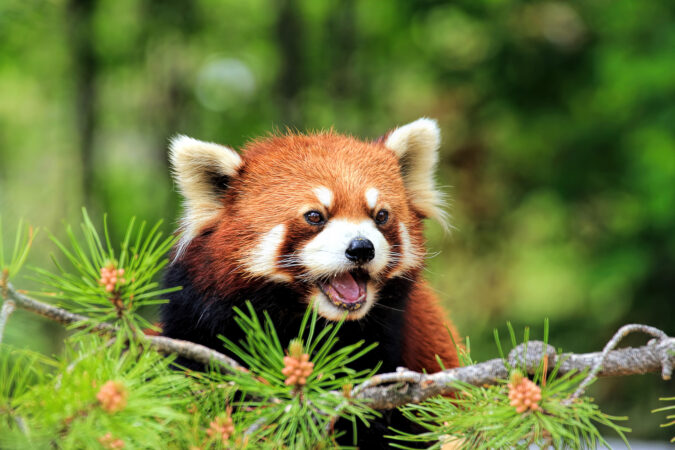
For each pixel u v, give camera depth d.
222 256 5.55
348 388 3.82
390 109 15.54
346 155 5.85
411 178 6.36
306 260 5.41
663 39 12.18
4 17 14.03
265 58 16.67
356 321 5.59
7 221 4.20
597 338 13.42
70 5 14.43
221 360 3.92
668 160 11.30
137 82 15.74
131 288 3.81
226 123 15.88
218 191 5.88
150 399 3.32
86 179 14.21
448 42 15.41
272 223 5.53
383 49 15.67
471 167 14.94
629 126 13.07
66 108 15.73
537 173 14.61
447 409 3.97
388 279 5.62
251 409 4.18
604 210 14.23
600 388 13.20
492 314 14.73
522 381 3.62
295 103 14.73
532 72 14.35
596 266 12.60
